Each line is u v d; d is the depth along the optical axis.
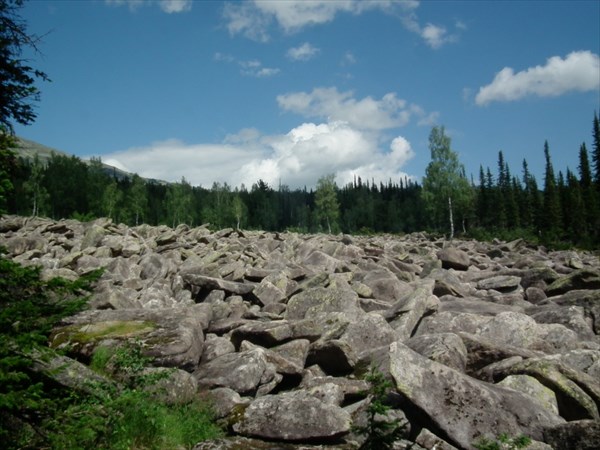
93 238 28.27
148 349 11.54
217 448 9.17
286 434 9.72
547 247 62.59
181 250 28.92
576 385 10.71
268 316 17.69
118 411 8.35
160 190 146.88
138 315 13.22
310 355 13.55
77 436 6.64
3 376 5.96
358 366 13.11
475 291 22.67
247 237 40.44
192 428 9.70
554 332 14.41
